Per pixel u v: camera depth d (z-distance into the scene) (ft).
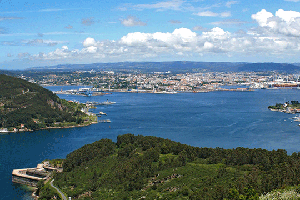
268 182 541.34
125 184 647.97
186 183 604.90
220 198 501.56
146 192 597.52
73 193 647.97
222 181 585.63
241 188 517.14
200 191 537.65
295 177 558.97
